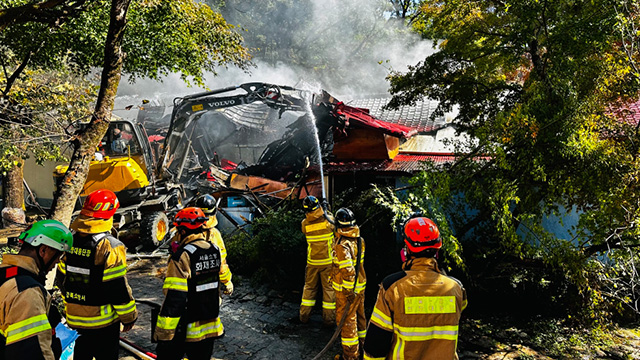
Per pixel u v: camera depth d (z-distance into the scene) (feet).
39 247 7.71
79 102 26.53
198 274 10.43
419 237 7.89
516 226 19.02
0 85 23.62
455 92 27.48
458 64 27.99
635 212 15.23
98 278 10.14
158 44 29.60
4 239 25.02
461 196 20.81
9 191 34.63
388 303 7.58
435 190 18.52
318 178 31.83
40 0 21.62
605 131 17.74
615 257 16.25
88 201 10.19
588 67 18.34
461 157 20.33
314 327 17.58
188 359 11.04
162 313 9.94
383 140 31.58
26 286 7.11
